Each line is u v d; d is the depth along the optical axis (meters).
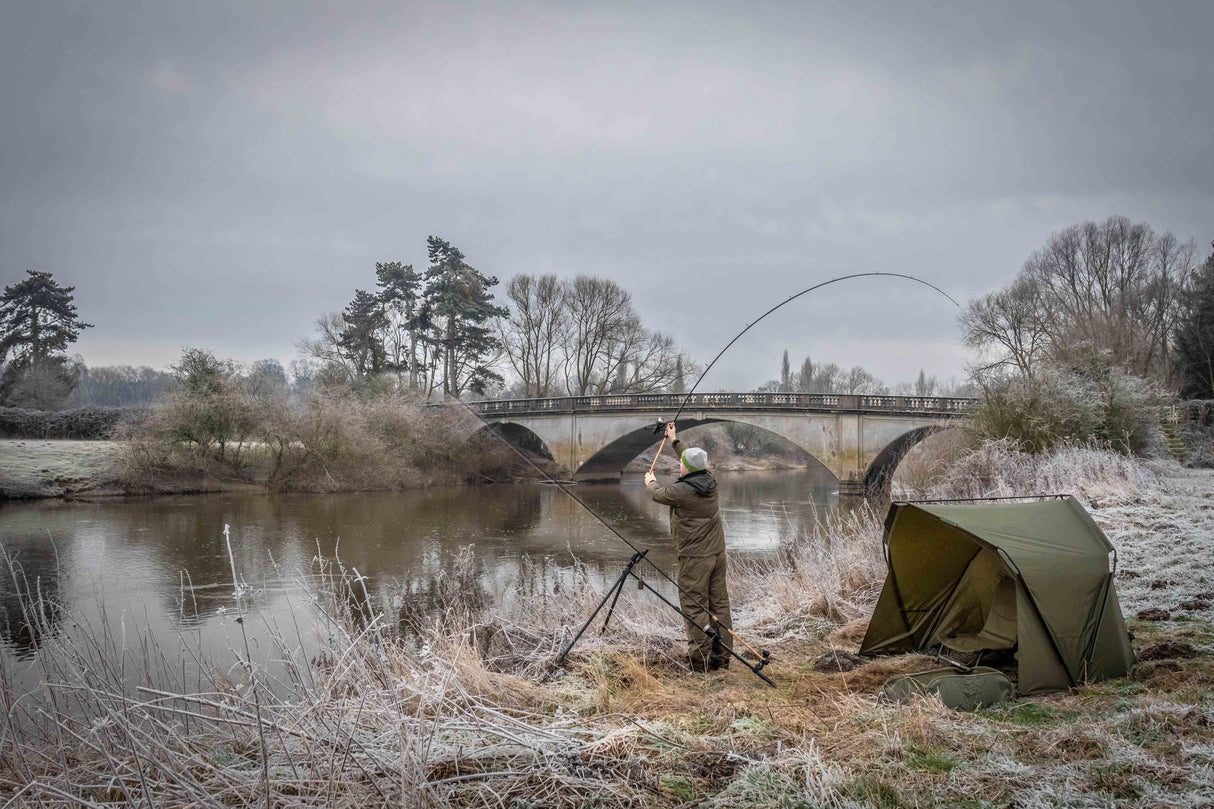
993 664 4.61
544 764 3.13
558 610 6.74
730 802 2.86
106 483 12.72
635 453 46.59
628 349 56.69
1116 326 33.25
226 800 2.88
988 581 5.07
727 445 68.12
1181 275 41.56
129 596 9.91
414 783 2.75
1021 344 36.06
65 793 2.64
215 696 3.66
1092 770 2.94
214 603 9.56
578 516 16.75
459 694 3.84
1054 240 44.69
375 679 3.97
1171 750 3.08
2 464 12.47
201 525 12.19
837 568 7.59
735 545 16.14
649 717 3.87
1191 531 8.11
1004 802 2.76
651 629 5.82
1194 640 4.78
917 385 69.25
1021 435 16.22
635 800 2.89
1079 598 4.23
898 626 5.19
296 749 3.13
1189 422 26.83
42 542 12.39
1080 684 4.12
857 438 36.53
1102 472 12.73
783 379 97.12
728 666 5.02
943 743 3.34
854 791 2.87
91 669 3.50
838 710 3.91
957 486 13.38
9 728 3.23
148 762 2.94
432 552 11.82
